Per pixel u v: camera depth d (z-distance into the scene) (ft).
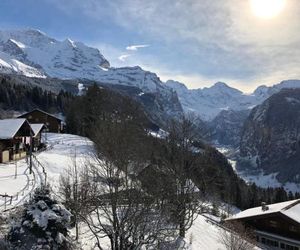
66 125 352.49
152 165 107.76
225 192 266.16
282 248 157.17
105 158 97.09
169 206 104.27
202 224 156.46
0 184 128.67
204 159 144.25
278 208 165.89
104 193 85.76
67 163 178.40
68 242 68.59
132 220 81.46
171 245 109.29
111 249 84.12
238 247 124.16
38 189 68.44
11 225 68.18
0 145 179.63
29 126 200.85
